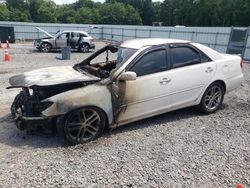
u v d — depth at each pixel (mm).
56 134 4723
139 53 4770
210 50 5723
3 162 3824
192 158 4012
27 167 3693
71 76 4664
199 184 3408
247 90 8250
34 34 38656
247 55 18719
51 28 39688
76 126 4344
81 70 5277
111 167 3721
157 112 5059
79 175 3525
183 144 4445
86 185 3328
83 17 91375
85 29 42031
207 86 5582
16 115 4570
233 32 19781
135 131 4910
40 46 20984
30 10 90312
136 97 4715
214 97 5840
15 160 3875
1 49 22609
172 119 5523
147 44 5008
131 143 4438
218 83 5785
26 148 4250
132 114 4785
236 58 6129
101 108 4445
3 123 5262
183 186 3359
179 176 3557
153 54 4910
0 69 11797
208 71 5520
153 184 3379
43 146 4324
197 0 83562
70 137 4309
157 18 106938
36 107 4340
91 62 6027
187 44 5379
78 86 4477
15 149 4215
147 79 4754
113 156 4008
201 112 5820
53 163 3797
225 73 5816
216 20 74625
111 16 94562
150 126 5148
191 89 5352
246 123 5430
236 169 3762
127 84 4594
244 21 68062
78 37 21734
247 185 3412
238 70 6117
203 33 26141
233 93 7797
